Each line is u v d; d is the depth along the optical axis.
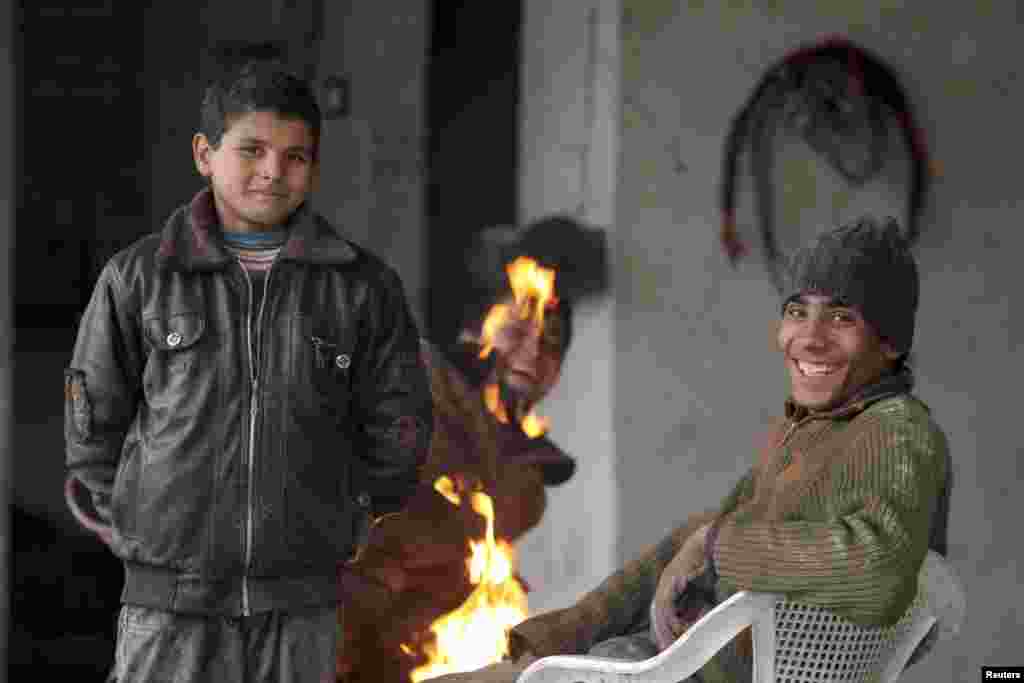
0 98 6.23
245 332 3.86
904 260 3.91
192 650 3.86
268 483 3.85
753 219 7.18
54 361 10.98
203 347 3.83
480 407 5.42
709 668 3.88
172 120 10.58
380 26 8.95
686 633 3.66
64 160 11.05
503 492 5.45
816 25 7.30
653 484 7.04
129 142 11.02
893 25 7.48
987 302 7.74
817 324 3.89
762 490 3.99
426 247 9.07
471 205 9.14
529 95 7.57
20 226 11.05
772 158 7.22
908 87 7.52
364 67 8.97
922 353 7.63
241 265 3.89
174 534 3.82
